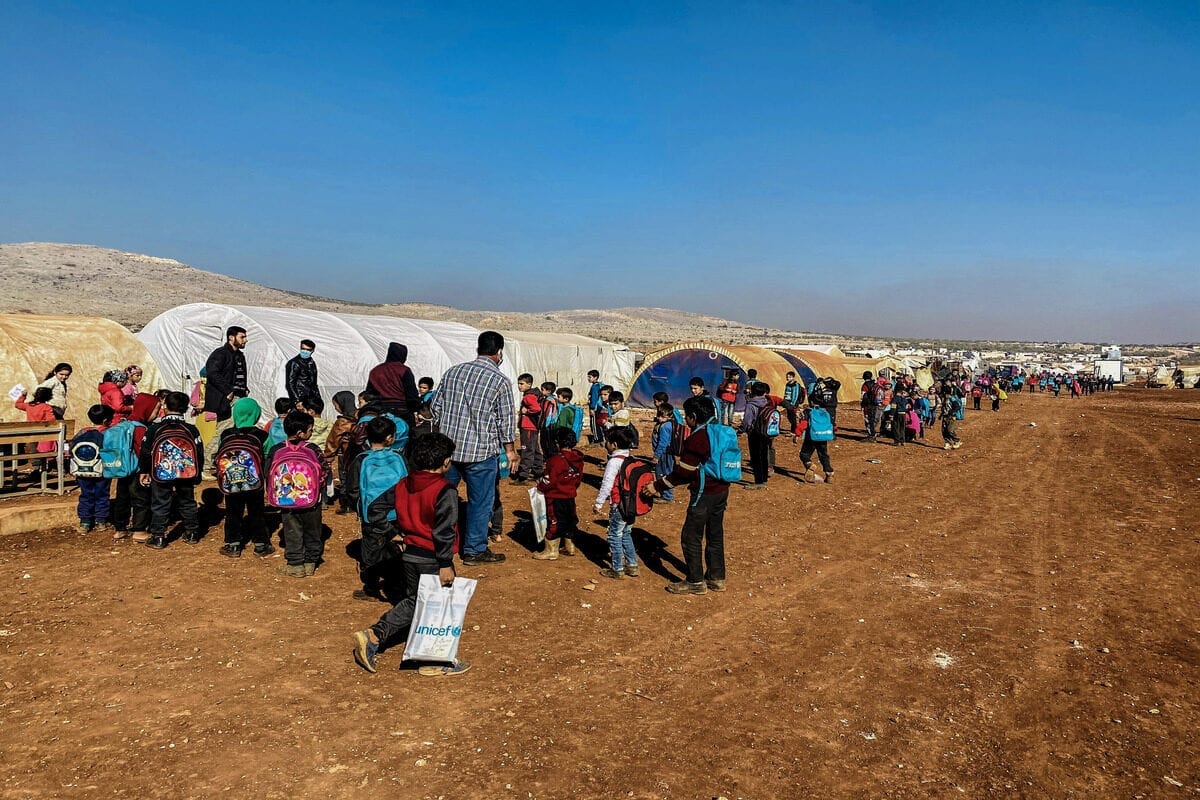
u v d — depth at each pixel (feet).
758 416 44.39
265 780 13.10
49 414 37.42
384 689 16.87
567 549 28.84
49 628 19.53
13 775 12.92
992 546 32.60
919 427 73.31
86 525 28.84
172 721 15.01
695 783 13.67
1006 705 17.43
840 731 15.97
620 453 25.99
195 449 27.14
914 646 20.92
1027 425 103.09
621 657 19.45
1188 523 37.27
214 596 22.43
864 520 37.40
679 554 29.66
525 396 44.11
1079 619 23.35
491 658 18.90
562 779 13.56
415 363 72.38
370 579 22.57
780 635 21.49
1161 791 14.01
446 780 13.35
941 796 13.67
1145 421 110.42
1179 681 18.86
